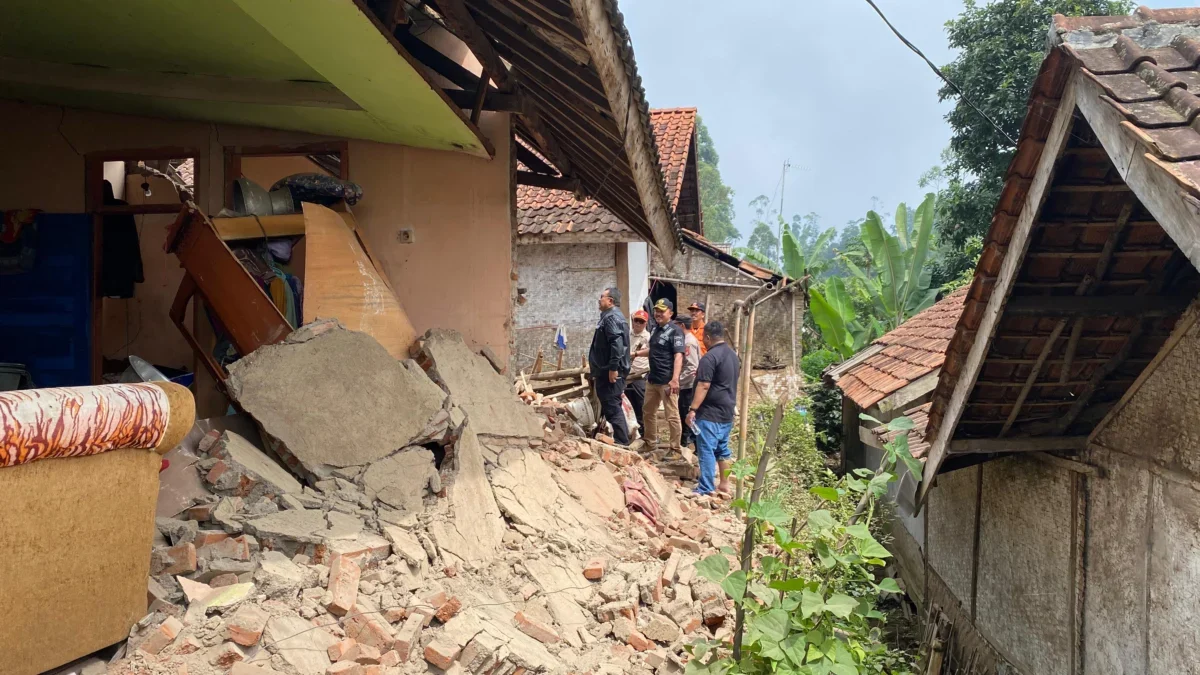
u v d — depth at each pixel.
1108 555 5.07
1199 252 3.11
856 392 9.47
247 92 5.75
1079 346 4.95
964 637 7.36
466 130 5.85
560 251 14.15
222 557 3.41
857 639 4.26
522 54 5.54
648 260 15.57
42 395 2.57
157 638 2.91
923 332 10.12
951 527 7.90
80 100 6.31
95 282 6.68
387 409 4.60
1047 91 4.04
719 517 6.86
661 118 16.34
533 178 9.33
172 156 6.66
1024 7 15.79
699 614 4.59
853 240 26.80
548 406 7.82
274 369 4.37
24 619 2.56
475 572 4.16
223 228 5.40
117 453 2.87
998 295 4.65
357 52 4.43
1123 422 4.99
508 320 6.84
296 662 3.07
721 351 7.84
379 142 6.82
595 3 4.04
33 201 6.63
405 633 3.36
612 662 3.88
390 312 5.83
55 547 2.64
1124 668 4.85
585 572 4.60
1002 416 5.57
